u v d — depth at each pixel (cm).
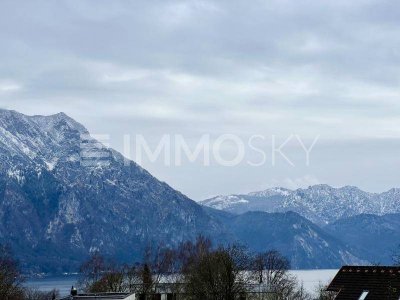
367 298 16575
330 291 18075
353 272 17425
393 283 16750
